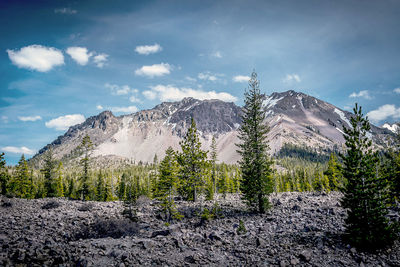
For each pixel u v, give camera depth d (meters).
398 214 15.13
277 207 25.03
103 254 11.50
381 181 11.84
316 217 17.31
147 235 16.62
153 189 59.12
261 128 25.30
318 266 9.66
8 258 10.73
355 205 11.84
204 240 13.82
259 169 24.44
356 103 12.96
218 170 69.19
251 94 26.48
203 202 32.66
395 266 9.22
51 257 11.03
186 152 35.69
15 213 24.25
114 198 70.44
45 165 60.09
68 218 21.89
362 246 10.90
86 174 48.25
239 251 11.95
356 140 12.62
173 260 10.93
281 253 11.14
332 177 53.75
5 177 52.69
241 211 24.75
